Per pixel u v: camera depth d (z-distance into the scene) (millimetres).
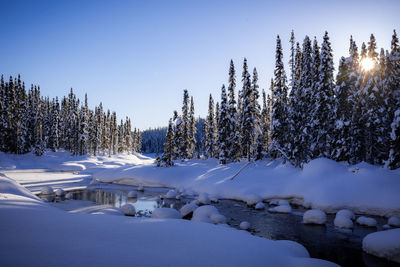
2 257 4188
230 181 25281
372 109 26047
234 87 39812
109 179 34906
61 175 39969
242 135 37062
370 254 9797
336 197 17516
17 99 57062
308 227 13633
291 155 28516
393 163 19859
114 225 7133
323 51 26922
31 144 62469
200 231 7266
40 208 8992
